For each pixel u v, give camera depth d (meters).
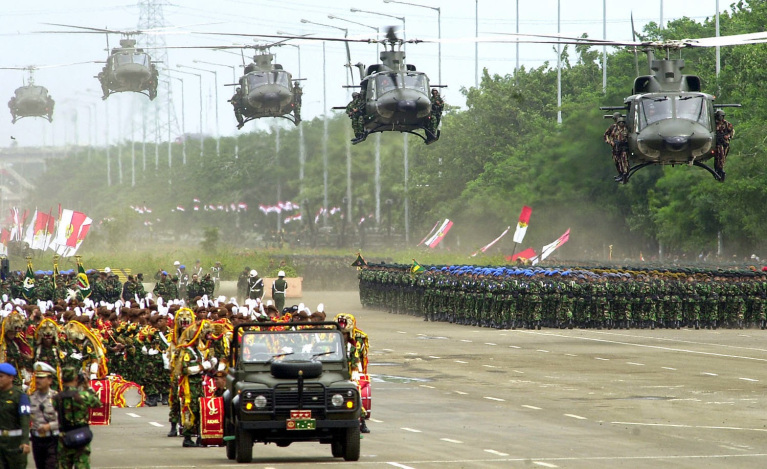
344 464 60.31
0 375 49.31
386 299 190.25
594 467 59.28
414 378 103.19
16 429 49.47
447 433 72.62
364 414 71.38
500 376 104.38
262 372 62.91
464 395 91.88
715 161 123.88
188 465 60.66
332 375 62.69
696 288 156.38
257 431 61.06
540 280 156.12
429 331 152.38
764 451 65.19
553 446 67.00
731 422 77.12
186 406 68.38
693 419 78.50
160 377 89.62
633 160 125.81
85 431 51.09
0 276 180.12
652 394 91.69
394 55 133.38
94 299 165.75
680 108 120.88
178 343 70.38
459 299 163.38
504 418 79.50
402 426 75.94
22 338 81.75
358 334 72.50
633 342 136.88
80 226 199.50
